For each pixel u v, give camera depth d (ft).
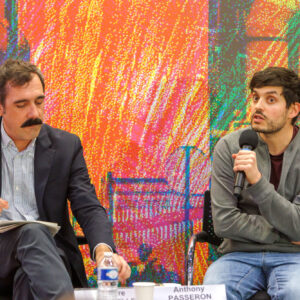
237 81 12.23
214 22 12.21
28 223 7.46
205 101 12.20
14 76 8.48
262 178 9.00
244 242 9.66
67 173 9.29
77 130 11.87
